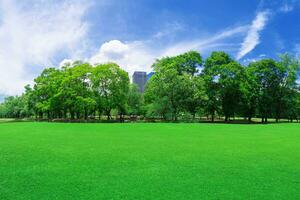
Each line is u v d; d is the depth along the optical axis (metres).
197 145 15.30
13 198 6.33
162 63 53.81
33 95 62.91
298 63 56.31
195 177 8.23
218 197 6.43
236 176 8.37
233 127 31.30
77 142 16.58
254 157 11.56
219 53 53.81
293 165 9.98
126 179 7.98
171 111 49.25
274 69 55.59
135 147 14.43
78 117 65.56
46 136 20.30
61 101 55.34
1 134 22.02
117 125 34.53
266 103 55.03
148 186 7.28
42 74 60.88
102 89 53.75
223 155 12.04
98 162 10.42
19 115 104.56
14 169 9.25
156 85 49.09
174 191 6.86
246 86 50.84
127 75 54.25
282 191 6.89
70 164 10.05
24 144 15.66
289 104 57.16
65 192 6.76
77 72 53.88
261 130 26.80
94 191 6.84
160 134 21.83
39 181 7.75
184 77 48.50
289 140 17.98
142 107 59.47
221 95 51.41
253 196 6.50
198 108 52.38
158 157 11.49
